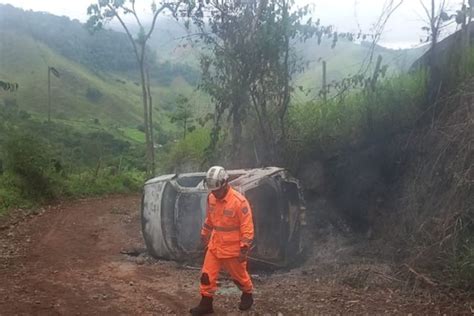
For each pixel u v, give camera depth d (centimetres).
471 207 726
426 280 687
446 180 814
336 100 1147
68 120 7556
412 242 799
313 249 979
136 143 5572
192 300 687
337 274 785
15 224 1333
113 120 8906
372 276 747
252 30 1114
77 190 2108
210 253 620
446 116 886
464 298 642
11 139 1823
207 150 1275
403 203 908
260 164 1197
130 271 854
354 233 1016
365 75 1078
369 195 1021
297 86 1197
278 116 1166
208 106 1320
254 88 1147
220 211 612
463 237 718
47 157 1889
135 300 689
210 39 1185
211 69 1177
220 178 602
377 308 639
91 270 866
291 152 1152
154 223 922
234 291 727
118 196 2222
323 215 1068
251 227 605
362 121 1055
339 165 1081
